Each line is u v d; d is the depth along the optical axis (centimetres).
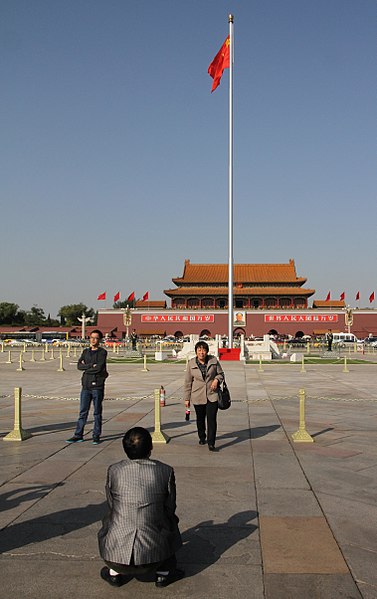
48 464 1041
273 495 847
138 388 2497
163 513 564
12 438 1274
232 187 4759
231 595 536
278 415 1677
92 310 18362
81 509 777
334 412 1747
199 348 1205
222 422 1544
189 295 11962
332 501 817
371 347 8669
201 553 632
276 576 575
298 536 680
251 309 11781
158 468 579
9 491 865
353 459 1088
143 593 542
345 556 622
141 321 11831
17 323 16500
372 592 540
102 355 1267
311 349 8356
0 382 2853
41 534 685
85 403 1266
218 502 812
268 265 12600
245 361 4862
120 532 544
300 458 1097
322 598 529
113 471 580
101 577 570
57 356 5903
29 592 540
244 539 671
